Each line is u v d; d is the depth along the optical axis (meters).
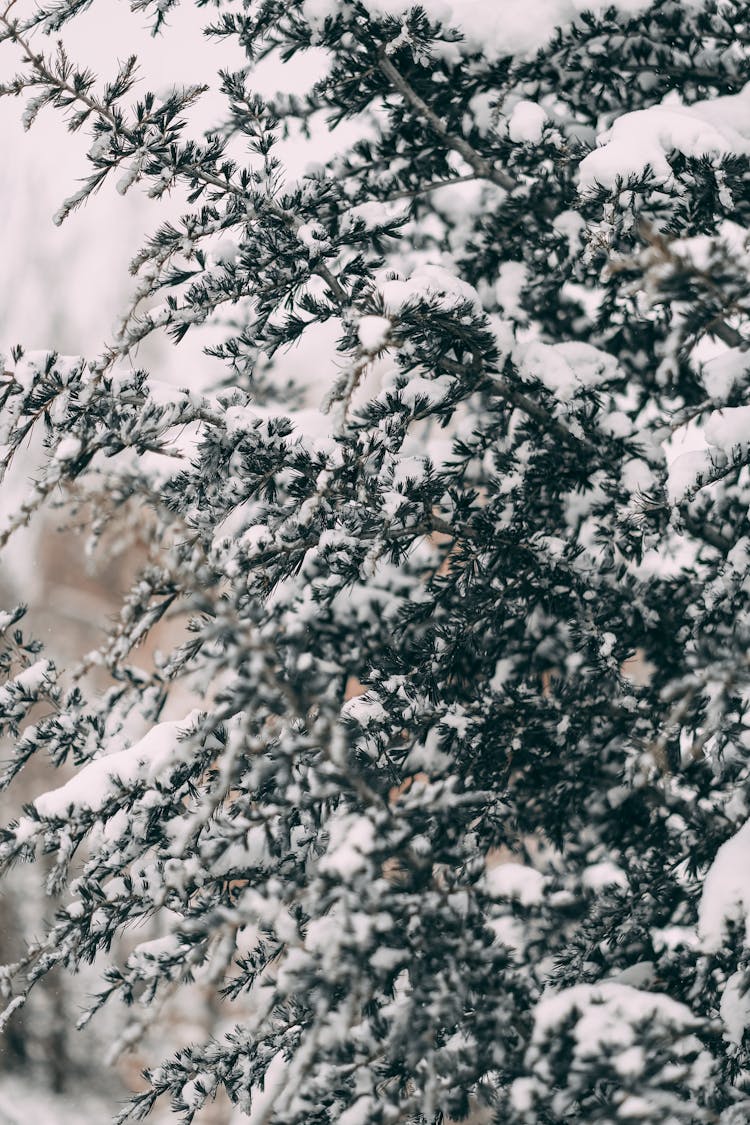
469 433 3.82
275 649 2.82
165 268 3.51
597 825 3.54
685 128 3.32
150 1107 3.26
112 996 3.12
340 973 2.46
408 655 3.44
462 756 3.40
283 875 3.20
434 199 4.34
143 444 3.22
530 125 3.78
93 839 3.18
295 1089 2.44
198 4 3.61
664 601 3.52
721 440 3.23
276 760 2.73
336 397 2.93
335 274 3.73
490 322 3.55
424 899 2.61
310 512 3.20
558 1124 2.75
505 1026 2.70
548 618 3.73
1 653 3.43
